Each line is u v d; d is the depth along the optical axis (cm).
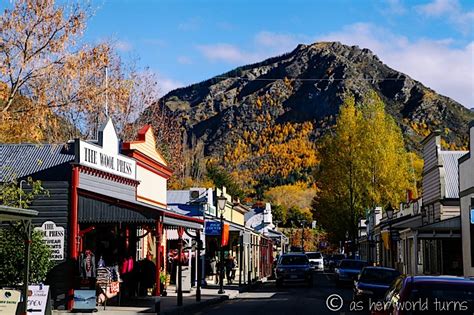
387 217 5622
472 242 3156
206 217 4078
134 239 2945
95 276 2231
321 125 18862
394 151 6612
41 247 2114
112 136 2639
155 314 2183
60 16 2653
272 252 8131
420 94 18425
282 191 15725
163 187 3491
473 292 1027
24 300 1509
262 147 18838
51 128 3597
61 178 2300
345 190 6581
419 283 1052
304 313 2302
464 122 17438
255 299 3141
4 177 2245
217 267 4428
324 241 11925
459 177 3409
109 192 2603
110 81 3528
